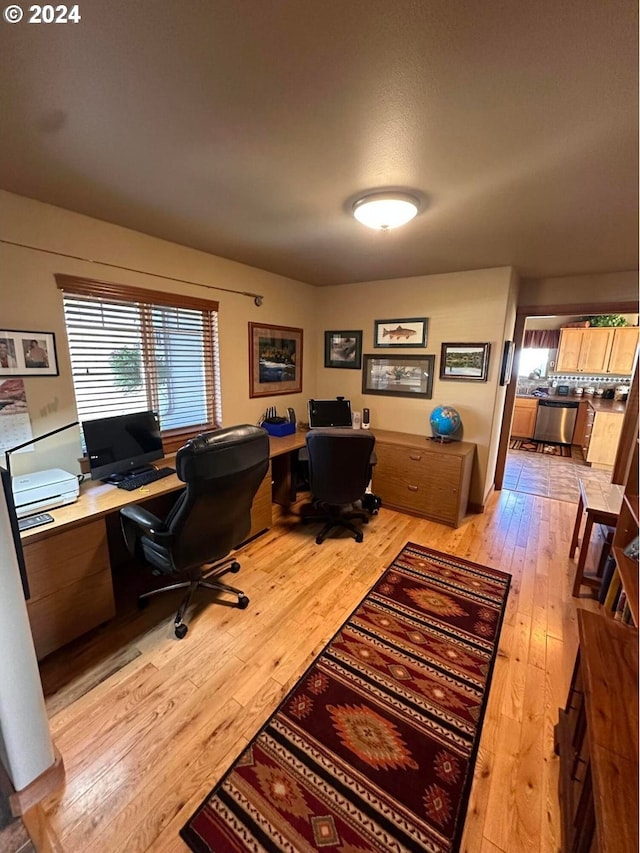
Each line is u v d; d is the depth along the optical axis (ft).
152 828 3.84
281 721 4.98
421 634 6.59
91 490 6.97
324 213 6.81
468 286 11.09
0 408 6.31
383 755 4.58
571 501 13.12
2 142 4.55
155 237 8.27
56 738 4.71
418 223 7.14
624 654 3.90
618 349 19.84
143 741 4.69
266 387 12.13
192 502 5.70
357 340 13.51
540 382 23.15
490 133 4.30
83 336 7.50
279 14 2.82
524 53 3.12
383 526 10.82
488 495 13.15
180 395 9.68
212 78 3.48
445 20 2.85
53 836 3.78
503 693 5.47
